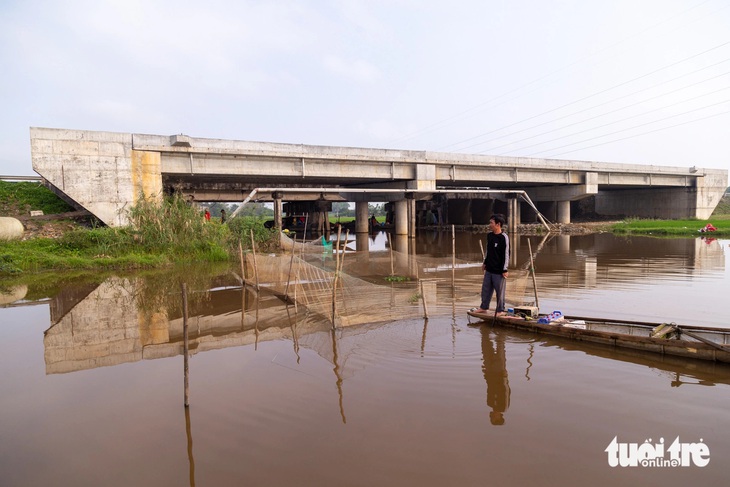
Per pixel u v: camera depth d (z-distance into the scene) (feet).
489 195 134.51
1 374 22.50
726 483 13.25
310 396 19.35
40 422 17.52
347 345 25.93
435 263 59.88
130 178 67.31
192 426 17.02
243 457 14.92
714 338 23.66
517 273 43.32
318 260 54.80
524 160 115.75
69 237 60.29
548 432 16.16
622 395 19.01
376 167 98.68
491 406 18.21
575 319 28.63
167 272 53.88
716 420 16.88
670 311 32.40
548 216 150.30
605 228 124.57
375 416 17.49
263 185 122.11
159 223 62.13
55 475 14.20
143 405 18.81
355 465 14.35
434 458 14.67
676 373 21.26
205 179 100.27
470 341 26.37
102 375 22.24
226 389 20.24
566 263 60.23
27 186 75.66
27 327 30.99
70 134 63.05
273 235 77.77
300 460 14.67
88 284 46.37
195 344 26.96
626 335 23.97
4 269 51.37
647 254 69.62
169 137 70.69
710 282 44.37
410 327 29.43
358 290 41.16
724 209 197.57
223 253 62.80
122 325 31.37
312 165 89.97
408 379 20.99
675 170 140.87
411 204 110.73
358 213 132.36
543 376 21.09
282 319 32.53
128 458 15.01
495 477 13.65
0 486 13.62
